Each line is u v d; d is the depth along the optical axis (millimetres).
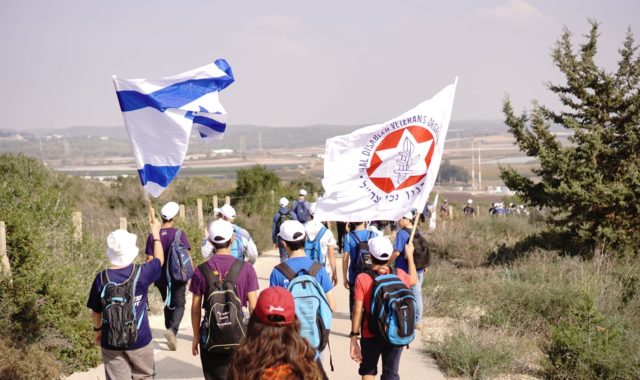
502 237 18906
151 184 6941
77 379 7926
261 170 30375
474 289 12344
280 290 3445
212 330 5605
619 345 8266
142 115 6965
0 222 8242
